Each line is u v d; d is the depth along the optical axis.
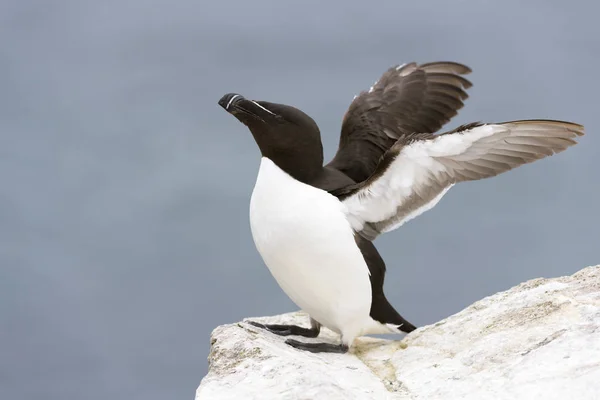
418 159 6.45
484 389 5.48
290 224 6.50
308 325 7.75
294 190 6.60
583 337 5.65
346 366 6.32
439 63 8.16
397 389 5.91
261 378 5.71
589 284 6.67
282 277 6.76
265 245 6.66
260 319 7.91
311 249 6.48
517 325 6.29
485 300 7.03
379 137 7.87
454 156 6.41
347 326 6.74
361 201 6.68
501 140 6.27
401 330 7.09
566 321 6.09
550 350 5.62
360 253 6.59
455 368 5.96
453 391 5.59
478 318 6.65
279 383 5.57
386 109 8.03
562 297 6.47
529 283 7.16
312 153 6.75
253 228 6.77
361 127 7.90
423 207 6.70
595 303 6.25
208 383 5.78
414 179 6.58
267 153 6.76
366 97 8.11
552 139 6.22
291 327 7.26
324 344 6.78
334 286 6.58
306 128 6.68
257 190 6.74
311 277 6.58
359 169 7.65
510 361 5.73
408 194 6.65
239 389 5.61
